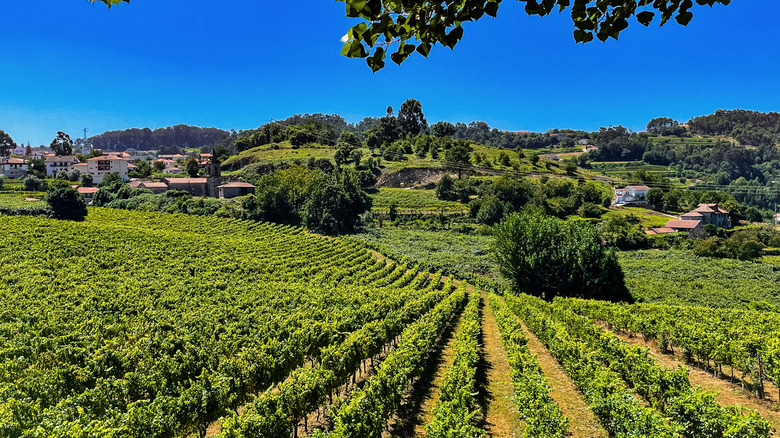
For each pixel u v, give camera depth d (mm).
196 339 22703
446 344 25797
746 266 60781
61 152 147500
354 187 84625
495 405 15984
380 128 158125
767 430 10461
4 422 11922
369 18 3346
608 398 12359
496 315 29281
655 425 10695
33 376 16469
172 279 40344
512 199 92875
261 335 23500
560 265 40531
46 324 24016
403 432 14141
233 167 138375
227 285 39281
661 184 103375
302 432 14625
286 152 139750
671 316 28000
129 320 27172
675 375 13773
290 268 49688
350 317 26391
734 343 17594
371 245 67250
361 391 13469
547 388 13195
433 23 3881
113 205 88062
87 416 12438
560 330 21328
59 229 59312
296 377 14695
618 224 76438
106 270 42781
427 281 51125
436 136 160250
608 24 4254
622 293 41406
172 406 13047
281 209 82250
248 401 16438
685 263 62344
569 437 12984
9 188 95688
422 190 111188
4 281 36500
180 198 86750
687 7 4047
